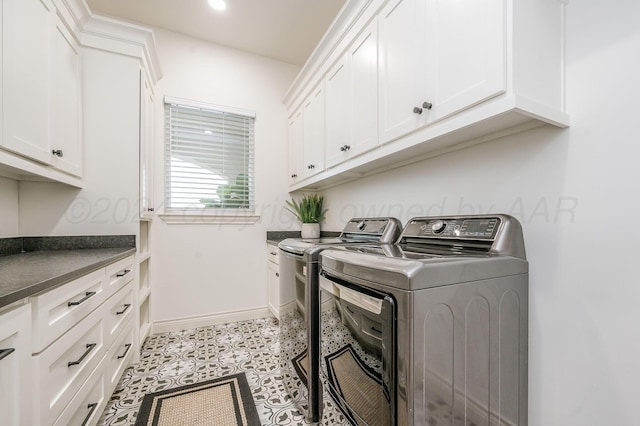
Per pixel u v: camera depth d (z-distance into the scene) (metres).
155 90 2.56
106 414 1.45
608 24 0.90
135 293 1.96
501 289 0.97
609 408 0.88
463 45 1.03
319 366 1.38
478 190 1.31
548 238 1.04
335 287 1.14
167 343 2.30
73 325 1.04
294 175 2.87
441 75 1.13
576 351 0.96
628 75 0.86
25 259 1.35
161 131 2.58
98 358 1.28
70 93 1.70
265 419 1.43
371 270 0.90
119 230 1.96
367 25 1.61
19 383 0.76
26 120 1.28
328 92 2.11
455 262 0.86
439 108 1.13
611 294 0.88
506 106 0.89
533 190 1.09
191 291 2.67
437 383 0.81
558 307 1.01
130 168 1.99
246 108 2.93
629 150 0.85
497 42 0.91
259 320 2.87
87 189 1.90
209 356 2.08
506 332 0.98
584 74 0.95
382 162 1.76
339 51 1.92
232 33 2.66
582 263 0.95
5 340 0.72
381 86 1.49
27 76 1.29
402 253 1.07
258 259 2.95
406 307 0.77
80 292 1.11
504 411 0.98
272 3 2.27
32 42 1.32
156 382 1.74
